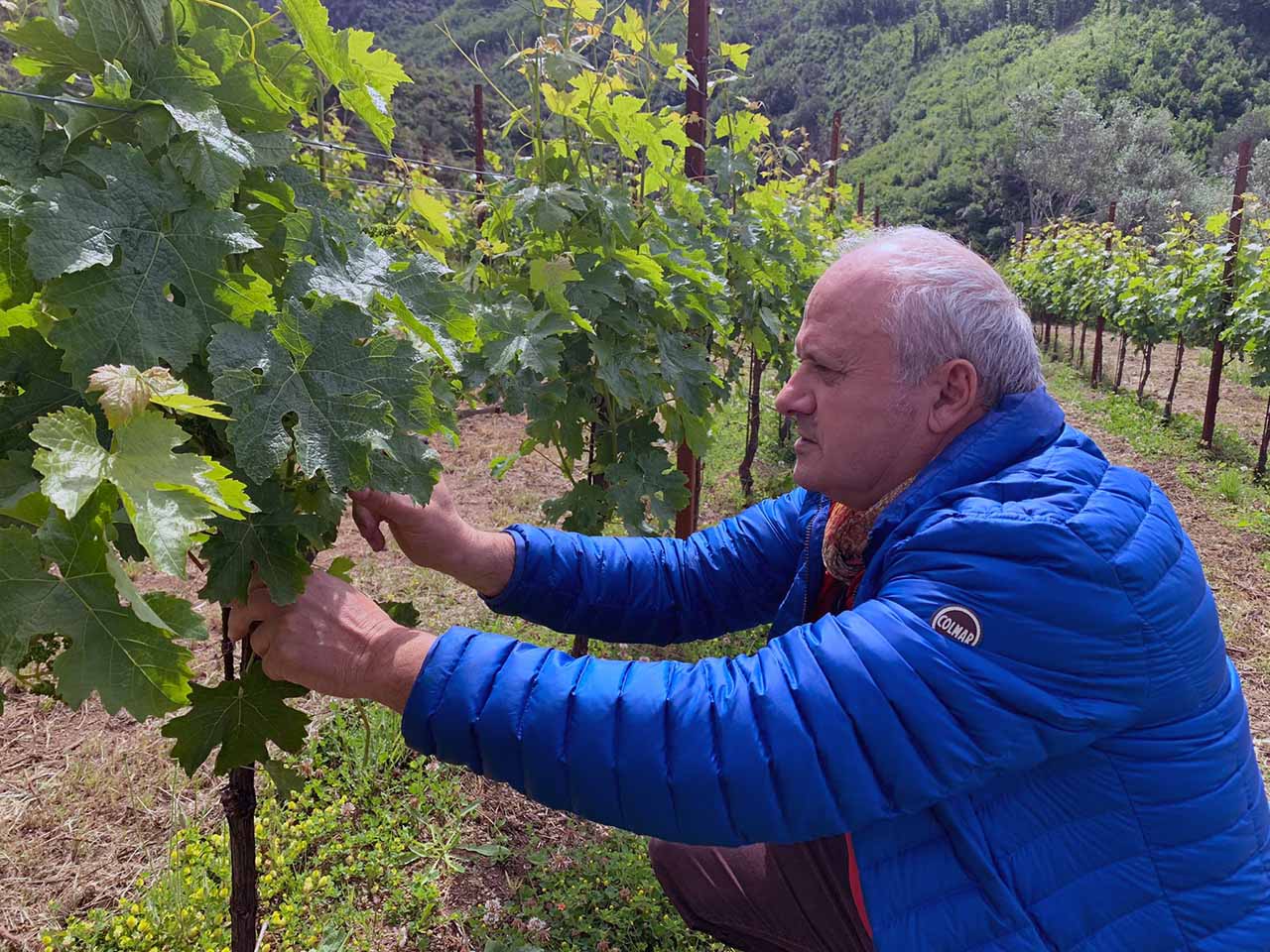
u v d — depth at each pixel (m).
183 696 0.90
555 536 1.89
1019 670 1.21
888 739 1.20
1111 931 1.33
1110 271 12.45
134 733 3.14
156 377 0.84
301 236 1.18
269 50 1.25
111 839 2.66
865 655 1.22
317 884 2.50
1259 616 4.86
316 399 1.08
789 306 5.45
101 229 0.96
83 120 0.99
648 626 1.97
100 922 2.33
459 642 1.30
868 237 1.53
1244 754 1.43
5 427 1.02
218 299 1.04
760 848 1.89
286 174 1.22
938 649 1.21
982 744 1.22
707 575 1.97
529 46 2.82
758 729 1.21
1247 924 1.36
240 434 1.01
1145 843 1.32
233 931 1.63
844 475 1.49
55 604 0.84
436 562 1.74
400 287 1.25
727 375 4.86
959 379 1.38
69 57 1.01
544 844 2.78
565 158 2.89
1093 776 1.31
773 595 2.02
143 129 1.02
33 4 1.08
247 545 1.17
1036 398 1.43
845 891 1.68
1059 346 18.00
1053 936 1.31
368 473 1.10
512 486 6.12
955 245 1.42
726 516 5.96
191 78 1.06
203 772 2.94
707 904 1.98
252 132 1.15
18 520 0.94
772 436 8.01
